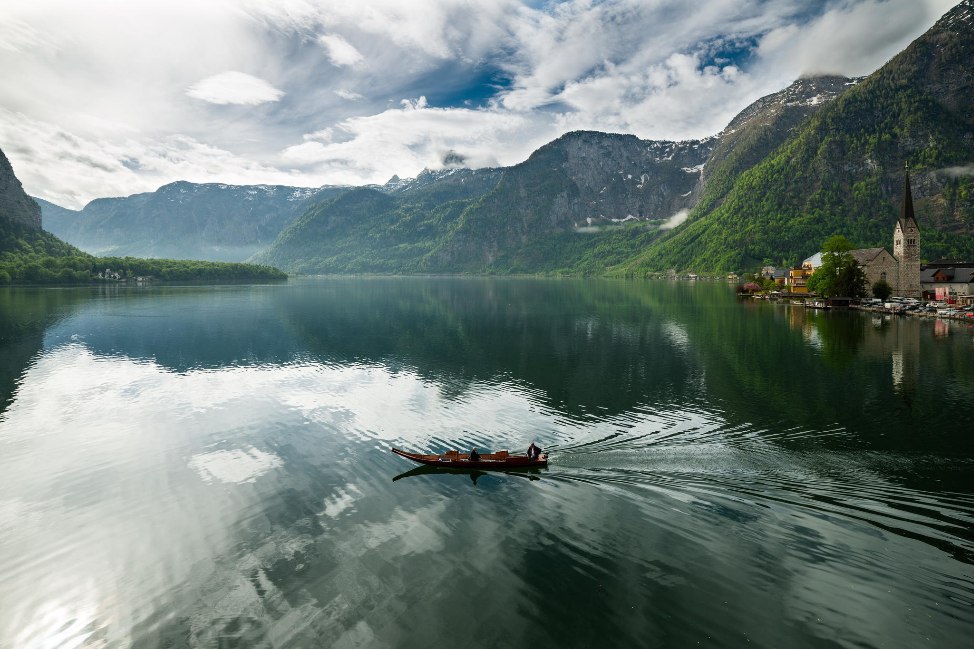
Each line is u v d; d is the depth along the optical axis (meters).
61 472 42.50
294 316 152.38
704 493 35.25
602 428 49.94
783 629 22.81
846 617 23.34
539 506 34.44
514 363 82.75
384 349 97.19
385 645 22.80
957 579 25.53
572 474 38.97
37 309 160.75
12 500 37.56
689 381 68.81
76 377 75.38
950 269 187.50
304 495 37.59
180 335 115.12
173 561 29.81
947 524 30.50
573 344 100.50
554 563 28.17
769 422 50.66
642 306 178.25
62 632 24.59
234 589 27.11
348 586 26.97
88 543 31.89
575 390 65.06
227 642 23.50
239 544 31.34
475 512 34.00
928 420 50.50
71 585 27.94
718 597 24.95
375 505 35.66
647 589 25.77
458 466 41.28
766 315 146.25
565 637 22.86
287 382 71.88
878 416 52.00
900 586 25.16
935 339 99.56
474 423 52.81
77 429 53.19
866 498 34.12
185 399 63.81
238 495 37.88
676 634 22.86
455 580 27.08
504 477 39.22
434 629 23.62
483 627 23.66
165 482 40.38
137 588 27.50
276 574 28.27
